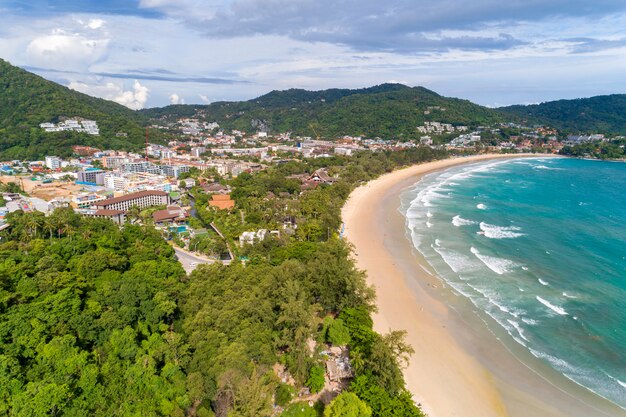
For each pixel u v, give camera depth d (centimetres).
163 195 19175
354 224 15962
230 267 9306
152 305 7088
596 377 7044
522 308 9219
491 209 18038
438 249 13000
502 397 6612
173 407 5222
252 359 6066
